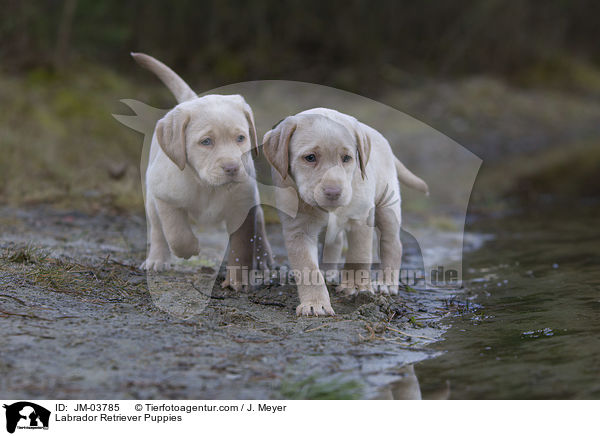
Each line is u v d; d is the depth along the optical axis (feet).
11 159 25.39
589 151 47.42
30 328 10.51
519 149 48.83
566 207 27.94
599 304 13.50
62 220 19.95
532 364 10.15
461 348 10.93
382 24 63.41
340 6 60.49
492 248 20.06
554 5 80.07
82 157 28.07
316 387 9.27
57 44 38.47
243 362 9.93
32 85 34.14
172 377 9.29
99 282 13.33
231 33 54.85
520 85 69.15
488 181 35.35
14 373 9.08
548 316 12.74
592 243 20.21
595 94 71.56
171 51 49.34
